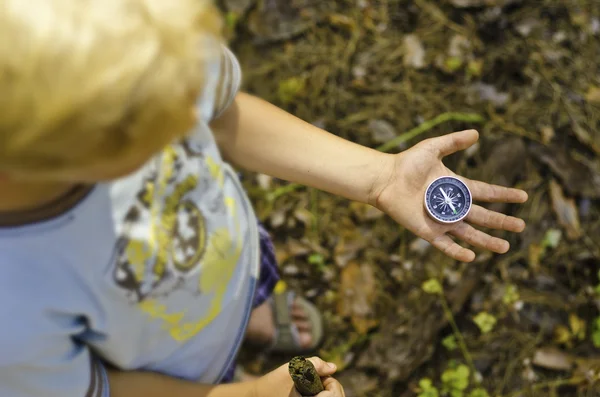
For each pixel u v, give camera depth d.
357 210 2.78
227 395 1.53
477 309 2.62
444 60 2.99
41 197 0.98
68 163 0.78
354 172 1.68
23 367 1.11
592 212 2.73
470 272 2.60
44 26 0.69
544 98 2.90
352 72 3.02
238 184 1.66
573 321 2.59
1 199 0.95
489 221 1.73
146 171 1.21
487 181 2.74
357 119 2.95
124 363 1.38
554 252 2.68
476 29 3.02
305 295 2.70
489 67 2.97
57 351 1.15
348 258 2.73
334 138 1.70
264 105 1.65
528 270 2.66
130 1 0.74
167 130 0.81
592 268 2.65
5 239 0.99
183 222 1.32
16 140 0.72
